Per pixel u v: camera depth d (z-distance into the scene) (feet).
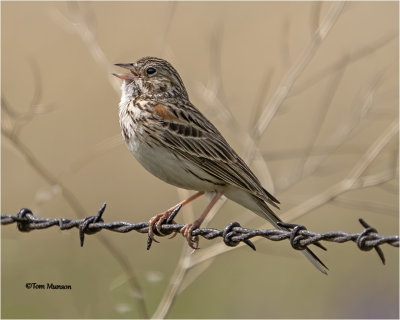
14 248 47.44
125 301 43.60
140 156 32.22
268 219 32.14
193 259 37.81
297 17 61.52
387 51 60.95
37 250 49.57
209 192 32.35
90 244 50.44
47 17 61.77
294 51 59.26
